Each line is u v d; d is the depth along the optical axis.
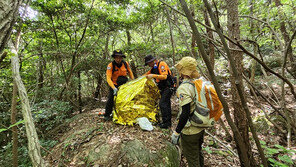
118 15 5.07
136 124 3.00
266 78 5.58
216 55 7.75
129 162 2.13
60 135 3.15
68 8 4.08
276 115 3.77
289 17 3.51
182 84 1.77
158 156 2.29
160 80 3.04
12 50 1.46
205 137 3.47
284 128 3.46
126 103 3.05
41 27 3.86
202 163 2.11
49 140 2.90
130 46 4.75
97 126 3.02
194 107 1.72
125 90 3.12
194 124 1.72
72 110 4.87
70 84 4.58
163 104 2.97
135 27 5.35
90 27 4.63
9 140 2.86
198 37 0.75
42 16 4.09
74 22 4.41
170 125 3.07
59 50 4.09
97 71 4.94
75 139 2.67
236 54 1.92
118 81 3.26
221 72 5.59
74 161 2.23
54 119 3.44
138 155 2.22
